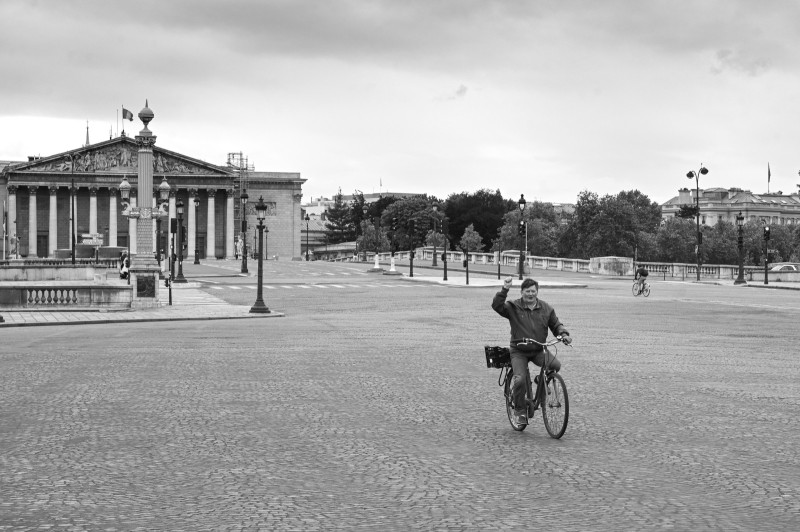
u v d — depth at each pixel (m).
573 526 10.73
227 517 11.09
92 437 15.98
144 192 56.28
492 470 13.56
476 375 24.28
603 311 51.78
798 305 57.44
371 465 13.88
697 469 13.60
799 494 12.16
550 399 16.05
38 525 10.77
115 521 10.94
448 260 150.62
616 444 15.44
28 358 28.28
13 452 14.77
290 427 16.92
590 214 182.62
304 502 11.77
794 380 23.33
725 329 39.88
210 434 16.25
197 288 82.06
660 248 196.12
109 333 38.66
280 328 41.19
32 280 83.75
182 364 26.70
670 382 22.92
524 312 16.61
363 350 30.81
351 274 110.88
